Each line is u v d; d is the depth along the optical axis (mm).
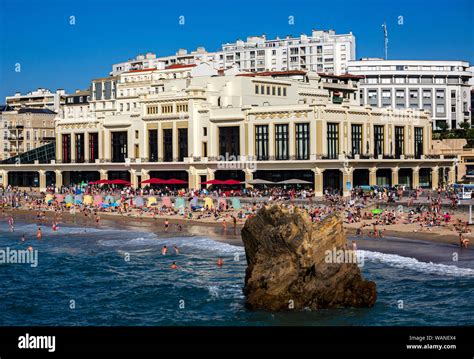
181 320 67875
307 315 66250
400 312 67500
